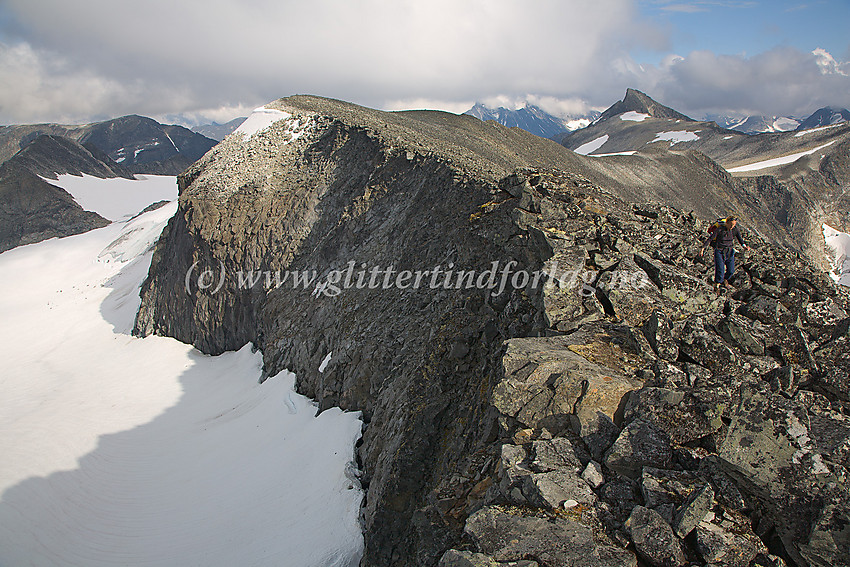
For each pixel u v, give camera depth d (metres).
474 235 18.89
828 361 10.14
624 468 8.45
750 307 11.73
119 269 76.88
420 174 33.59
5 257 94.31
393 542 15.53
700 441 8.57
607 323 11.80
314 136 48.25
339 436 22.98
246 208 43.62
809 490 7.09
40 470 27.08
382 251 31.12
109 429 32.16
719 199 98.00
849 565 6.60
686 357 10.73
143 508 23.52
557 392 9.78
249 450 26.27
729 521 7.28
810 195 112.69
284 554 17.94
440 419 16.17
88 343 51.84
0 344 54.78
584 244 13.89
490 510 8.09
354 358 25.39
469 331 16.86
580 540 7.27
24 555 21.20
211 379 38.88
